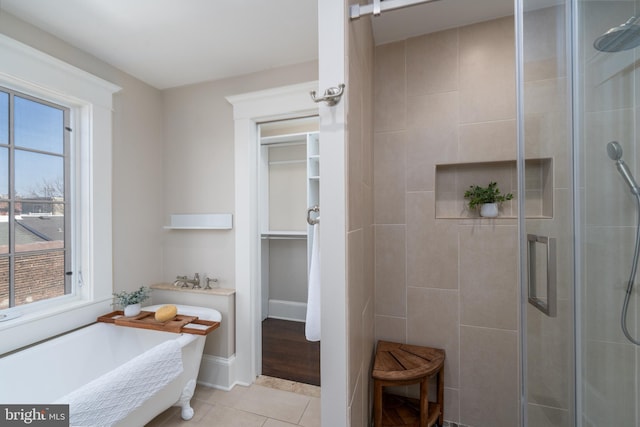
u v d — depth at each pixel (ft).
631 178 2.85
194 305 6.63
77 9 4.48
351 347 2.93
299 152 10.28
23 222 5.00
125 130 6.46
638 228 2.85
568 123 2.92
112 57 5.89
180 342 4.99
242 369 6.46
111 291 6.08
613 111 2.86
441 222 5.21
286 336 8.92
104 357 5.61
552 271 2.99
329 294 2.80
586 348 2.87
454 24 5.05
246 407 5.66
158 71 6.46
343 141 2.73
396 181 5.44
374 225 5.47
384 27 5.09
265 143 10.32
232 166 6.70
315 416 5.40
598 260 2.87
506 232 4.88
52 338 5.07
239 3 4.41
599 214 2.86
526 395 3.25
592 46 2.86
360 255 3.67
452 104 5.13
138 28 4.99
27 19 4.71
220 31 5.10
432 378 5.20
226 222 6.63
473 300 5.04
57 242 5.46
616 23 2.84
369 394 4.67
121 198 6.36
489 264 4.96
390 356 4.86
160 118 7.35
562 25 2.95
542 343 3.10
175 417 5.36
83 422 3.37
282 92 6.08
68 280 5.61
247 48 5.64
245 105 6.45
